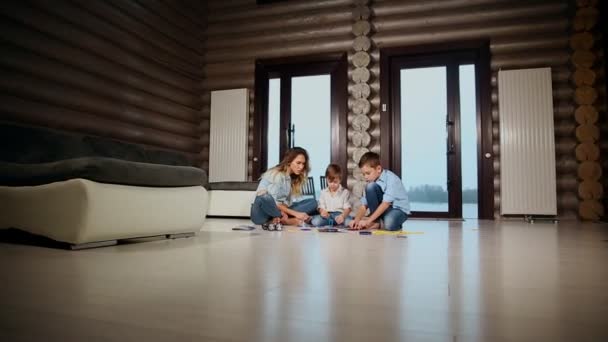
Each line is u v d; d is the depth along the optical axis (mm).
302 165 3686
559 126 5395
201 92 7000
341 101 6223
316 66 6504
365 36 6035
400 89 6074
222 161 6645
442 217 5738
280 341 610
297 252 1724
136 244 2127
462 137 5793
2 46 3723
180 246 1993
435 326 685
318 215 3865
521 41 5570
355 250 1803
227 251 1772
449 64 5906
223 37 6949
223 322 707
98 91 4809
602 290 976
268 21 6684
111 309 792
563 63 5434
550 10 5492
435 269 1275
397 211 3229
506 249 1871
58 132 3678
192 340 614
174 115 6293
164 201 2338
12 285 1027
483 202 5570
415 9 5961
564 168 5336
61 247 2002
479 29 5730
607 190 5113
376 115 6051
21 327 676
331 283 1051
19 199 2115
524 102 5391
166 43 6055
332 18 6340
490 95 5602
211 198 5383
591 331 658
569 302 852
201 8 6891
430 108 5992
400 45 6012
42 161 3348
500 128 5465
